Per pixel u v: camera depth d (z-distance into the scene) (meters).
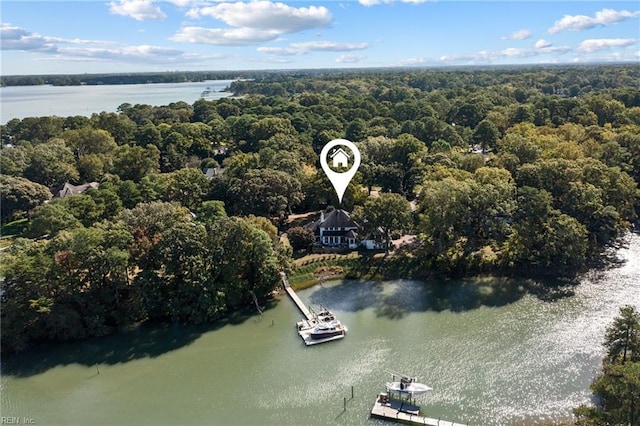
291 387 53.50
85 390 54.47
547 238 77.44
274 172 103.12
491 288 75.94
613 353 49.03
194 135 161.25
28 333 63.06
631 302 69.19
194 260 68.19
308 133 170.00
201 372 57.12
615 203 87.81
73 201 95.50
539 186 88.81
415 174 113.75
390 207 85.06
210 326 67.94
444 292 75.69
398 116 195.88
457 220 80.56
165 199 106.94
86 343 64.19
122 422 48.97
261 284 74.56
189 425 48.03
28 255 64.50
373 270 83.19
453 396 50.56
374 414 48.09
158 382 55.47
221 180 108.75
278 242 82.00
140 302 68.12
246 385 54.22
